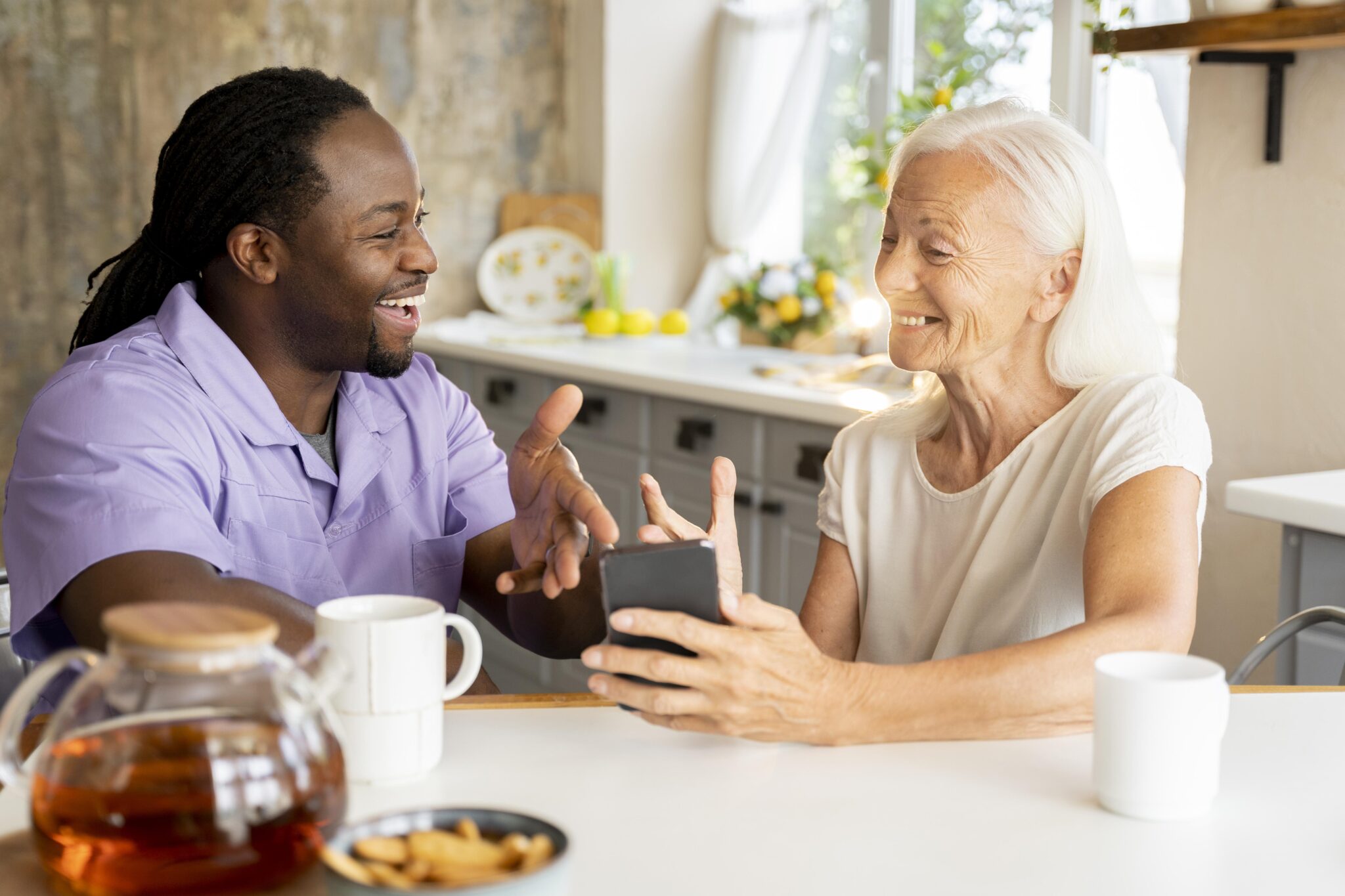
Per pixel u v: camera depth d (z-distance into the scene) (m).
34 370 3.79
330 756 0.75
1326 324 2.14
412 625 0.92
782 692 0.97
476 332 3.91
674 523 1.24
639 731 1.04
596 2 4.16
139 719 0.69
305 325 1.40
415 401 1.58
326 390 1.48
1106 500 1.23
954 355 1.36
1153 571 1.15
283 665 0.74
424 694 0.93
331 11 3.97
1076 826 0.87
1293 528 1.77
